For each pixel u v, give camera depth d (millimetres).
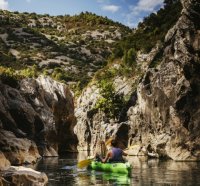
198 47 35000
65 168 24609
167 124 36031
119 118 50656
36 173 15406
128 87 53781
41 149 39688
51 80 53031
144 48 55625
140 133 42781
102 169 22109
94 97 60625
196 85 33688
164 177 19125
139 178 18812
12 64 105438
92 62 127375
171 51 38250
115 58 63281
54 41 150625
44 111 44438
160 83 37406
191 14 36094
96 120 56906
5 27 144000
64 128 53562
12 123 36250
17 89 43625
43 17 196875
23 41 133250
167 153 34062
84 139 60969
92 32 174000
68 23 189500
